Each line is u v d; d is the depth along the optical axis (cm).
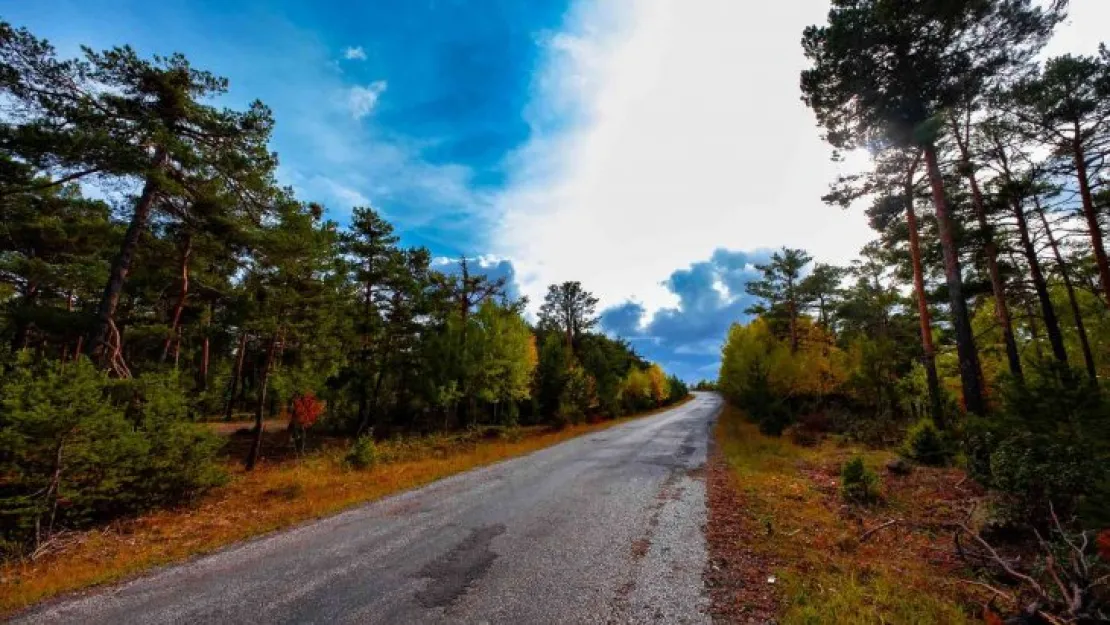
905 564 552
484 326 2494
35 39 989
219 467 1091
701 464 1381
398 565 584
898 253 1959
